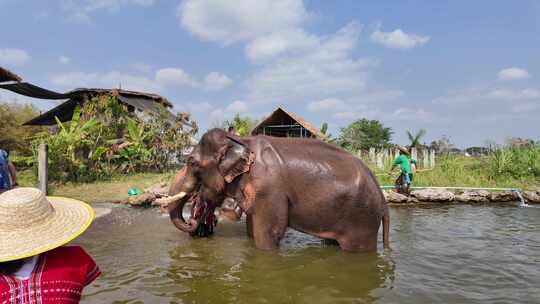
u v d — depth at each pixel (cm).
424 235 705
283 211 581
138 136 1842
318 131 2609
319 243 646
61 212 208
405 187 1184
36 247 187
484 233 721
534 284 450
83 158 1633
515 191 1216
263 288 443
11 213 186
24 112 2919
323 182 577
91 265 228
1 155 679
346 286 448
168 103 2634
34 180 1566
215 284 455
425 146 2811
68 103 2334
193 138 2100
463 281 461
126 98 2311
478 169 1709
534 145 1714
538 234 712
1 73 1527
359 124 5400
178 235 707
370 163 2392
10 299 188
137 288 442
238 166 593
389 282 459
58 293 198
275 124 2819
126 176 1706
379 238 683
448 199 1151
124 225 799
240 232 737
